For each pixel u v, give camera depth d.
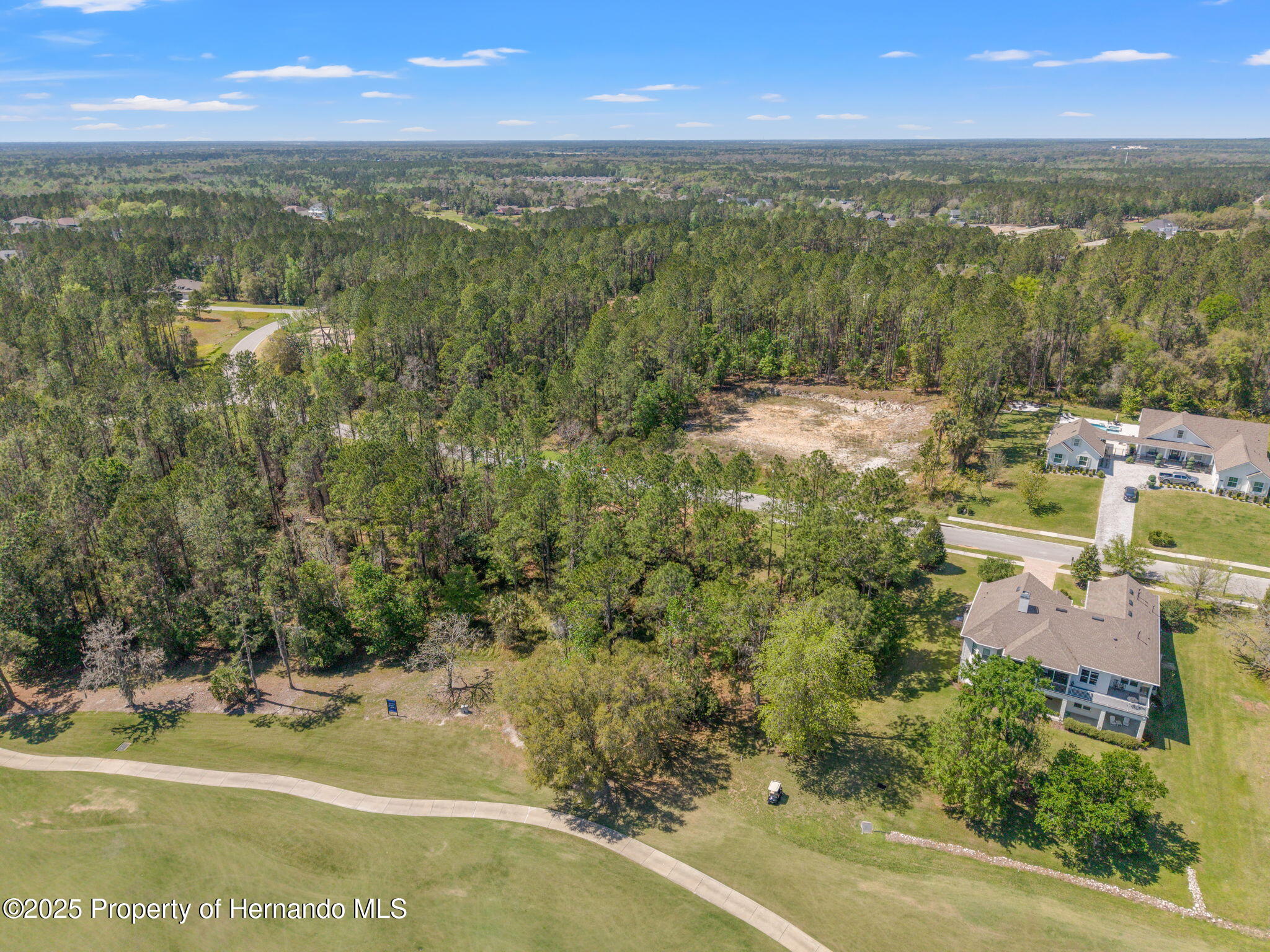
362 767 53.09
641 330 123.62
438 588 73.00
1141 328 131.12
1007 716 45.25
